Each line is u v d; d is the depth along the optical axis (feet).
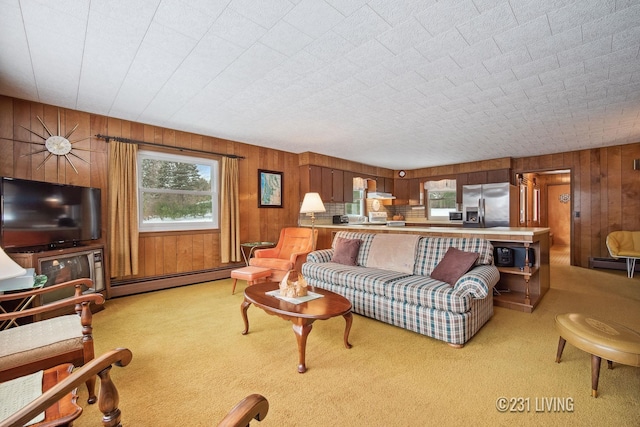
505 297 11.01
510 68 8.46
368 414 5.09
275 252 14.52
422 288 8.29
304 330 6.48
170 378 6.21
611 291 12.83
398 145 17.58
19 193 8.54
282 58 7.85
